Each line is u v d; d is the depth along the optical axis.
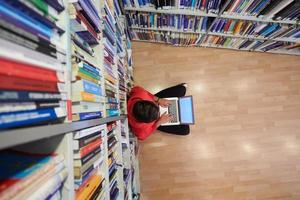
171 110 2.66
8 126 0.39
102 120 0.96
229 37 2.40
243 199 2.87
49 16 0.57
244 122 2.89
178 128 2.74
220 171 2.89
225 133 2.89
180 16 1.97
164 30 2.32
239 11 1.75
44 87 0.51
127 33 2.23
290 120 2.88
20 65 0.43
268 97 2.89
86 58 0.86
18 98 0.42
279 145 2.88
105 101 1.07
